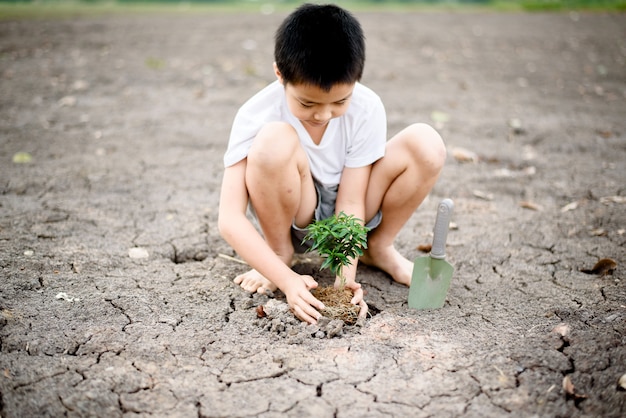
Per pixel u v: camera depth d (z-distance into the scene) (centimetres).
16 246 280
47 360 202
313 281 225
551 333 219
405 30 909
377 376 197
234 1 1427
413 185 231
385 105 531
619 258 281
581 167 401
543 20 1048
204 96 552
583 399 187
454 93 577
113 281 254
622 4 1223
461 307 240
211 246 290
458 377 196
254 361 204
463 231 311
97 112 498
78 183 359
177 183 366
